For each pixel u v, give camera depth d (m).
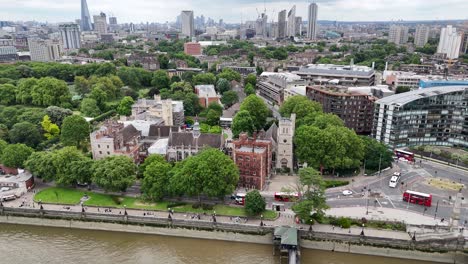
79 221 147.62
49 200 157.00
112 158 164.75
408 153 199.25
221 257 131.25
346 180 174.62
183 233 141.88
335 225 138.12
